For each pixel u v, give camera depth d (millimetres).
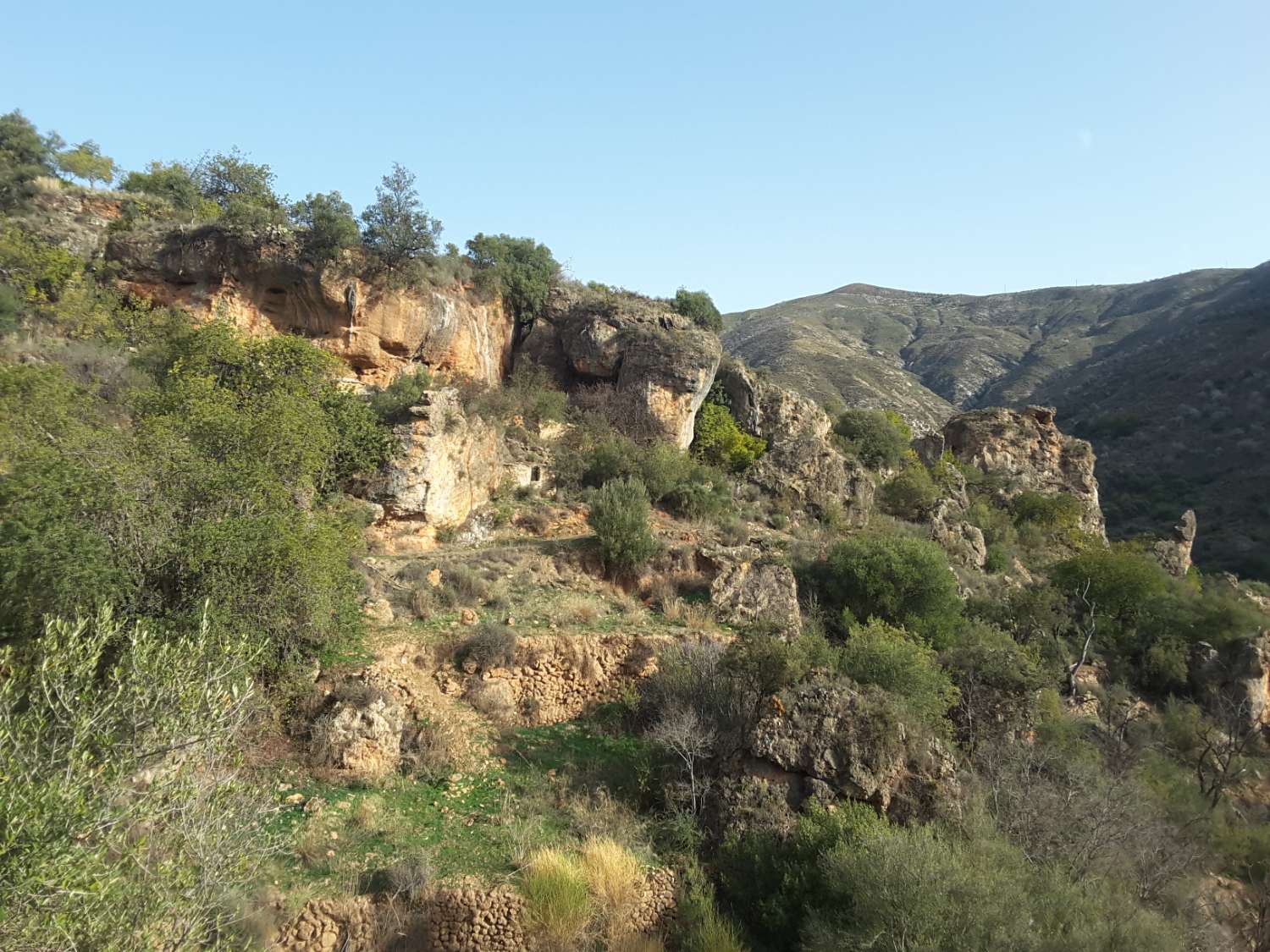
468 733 13664
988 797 13266
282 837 10211
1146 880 12664
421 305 28531
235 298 27219
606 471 26547
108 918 6602
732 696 13805
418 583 17125
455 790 12258
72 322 25031
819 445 32594
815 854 11016
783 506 29734
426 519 20609
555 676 15352
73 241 29250
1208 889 14820
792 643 15031
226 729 8773
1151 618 28312
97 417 17750
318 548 13047
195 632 10961
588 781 12984
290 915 9328
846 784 12188
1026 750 15047
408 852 10641
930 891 9250
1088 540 38438
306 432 16656
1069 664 24609
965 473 43406
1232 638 26750
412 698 13562
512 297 33938
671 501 26203
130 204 31766
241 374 20250
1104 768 17000
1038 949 8898
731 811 12078
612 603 18562
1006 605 25891
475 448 23531
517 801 12203
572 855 10992
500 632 15188
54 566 10781
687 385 30609
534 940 9852
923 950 8734
